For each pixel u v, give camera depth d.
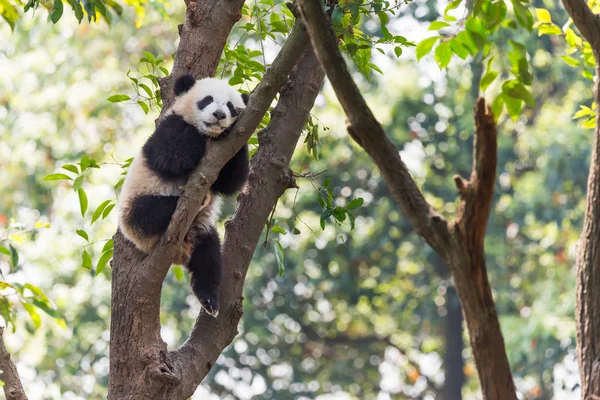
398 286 20.16
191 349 6.24
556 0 17.55
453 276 3.99
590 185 5.25
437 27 4.68
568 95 17.95
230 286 6.61
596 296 5.16
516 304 18.33
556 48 17.64
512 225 18.59
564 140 16.41
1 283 7.41
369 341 21.41
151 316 5.86
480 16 4.44
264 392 19.95
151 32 18.44
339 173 17.88
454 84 18.03
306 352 20.72
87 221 17.23
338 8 6.39
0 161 17.92
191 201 5.68
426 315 19.56
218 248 7.05
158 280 5.83
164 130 6.88
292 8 5.83
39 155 18.06
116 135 18.16
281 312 18.89
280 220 7.62
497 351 3.92
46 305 7.53
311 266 18.70
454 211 18.78
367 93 18.38
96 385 18.44
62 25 18.38
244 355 19.67
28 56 18.59
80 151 17.75
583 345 5.18
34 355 17.78
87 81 18.34
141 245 6.46
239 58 7.59
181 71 7.01
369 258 18.83
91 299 18.28
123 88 18.17
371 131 4.13
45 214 17.66
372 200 18.44
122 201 6.80
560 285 16.72
